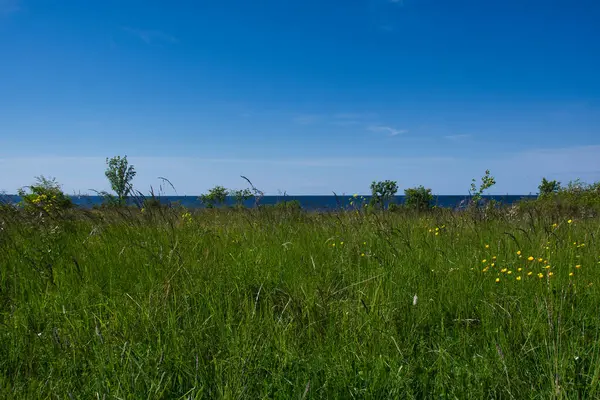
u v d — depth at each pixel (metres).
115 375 2.50
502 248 5.14
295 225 6.83
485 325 3.29
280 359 2.76
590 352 2.89
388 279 4.04
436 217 7.39
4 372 2.65
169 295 3.62
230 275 4.18
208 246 5.09
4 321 3.30
